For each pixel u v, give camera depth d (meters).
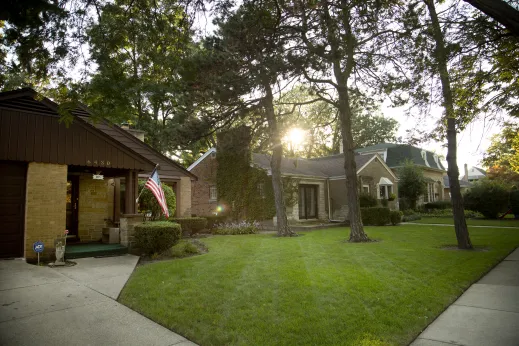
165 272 6.72
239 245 10.85
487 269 7.05
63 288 5.60
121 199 13.13
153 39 5.54
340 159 25.52
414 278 6.11
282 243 11.24
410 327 3.99
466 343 3.60
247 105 13.02
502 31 6.75
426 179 28.75
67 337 3.77
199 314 4.40
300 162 24.11
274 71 8.51
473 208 23.27
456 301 5.10
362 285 5.59
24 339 3.68
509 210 22.92
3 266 6.87
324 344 3.52
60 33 4.54
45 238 7.91
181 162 32.72
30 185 7.82
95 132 9.03
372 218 18.73
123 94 5.23
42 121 8.13
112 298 5.18
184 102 12.43
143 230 8.65
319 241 11.74
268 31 7.56
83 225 10.72
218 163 20.30
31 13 3.33
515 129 12.63
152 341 3.71
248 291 5.33
